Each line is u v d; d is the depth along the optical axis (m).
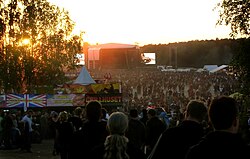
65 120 13.45
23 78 41.31
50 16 43.59
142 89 87.19
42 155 21.94
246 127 8.15
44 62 42.75
